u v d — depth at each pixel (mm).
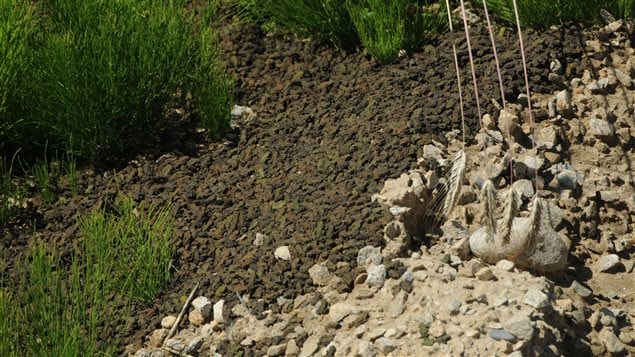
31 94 6508
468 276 5273
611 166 6238
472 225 5785
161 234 5766
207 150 6617
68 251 5828
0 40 6375
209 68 6871
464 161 4754
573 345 5113
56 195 6301
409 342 4941
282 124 6676
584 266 5742
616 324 5309
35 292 5266
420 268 5336
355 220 5617
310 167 6156
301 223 5711
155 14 6863
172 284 5617
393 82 6672
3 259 5820
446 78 6559
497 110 6273
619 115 6445
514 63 6594
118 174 6449
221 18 7742
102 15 6695
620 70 6668
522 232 5465
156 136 6809
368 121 6379
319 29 7359
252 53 7398
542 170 6086
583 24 6973
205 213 5996
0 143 6555
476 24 7129
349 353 4977
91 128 6461
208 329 5336
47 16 7102
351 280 5324
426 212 5789
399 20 6969
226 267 5621
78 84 6379
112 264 5617
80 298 5328
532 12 6953
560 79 6555
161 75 6672
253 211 5938
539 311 5035
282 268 5484
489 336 4887
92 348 5039
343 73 7059
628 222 5984
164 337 5336
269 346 5164
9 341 4992
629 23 6961
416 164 5953
